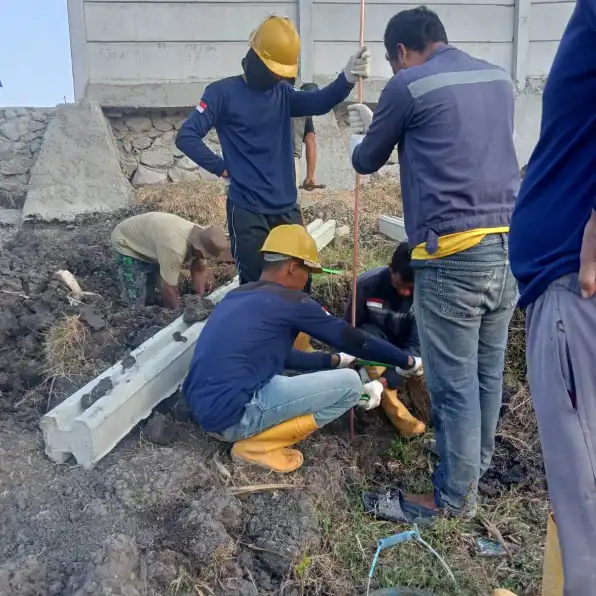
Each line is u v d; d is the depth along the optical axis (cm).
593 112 180
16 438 324
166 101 709
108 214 645
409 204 289
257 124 372
